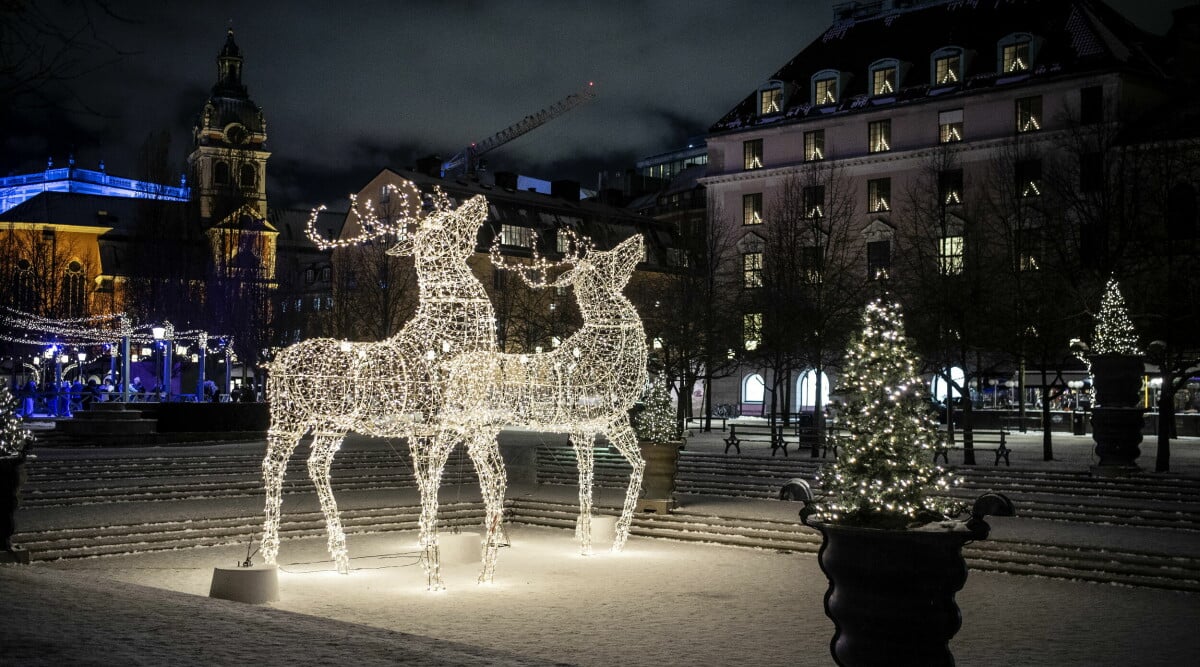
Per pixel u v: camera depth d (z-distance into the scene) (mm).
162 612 10281
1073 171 37594
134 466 27219
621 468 31266
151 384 60125
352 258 60125
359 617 14922
